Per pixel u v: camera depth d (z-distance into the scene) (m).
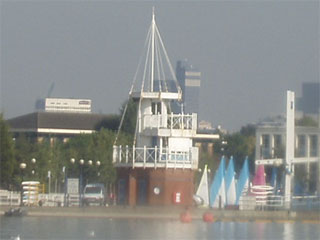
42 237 196.62
